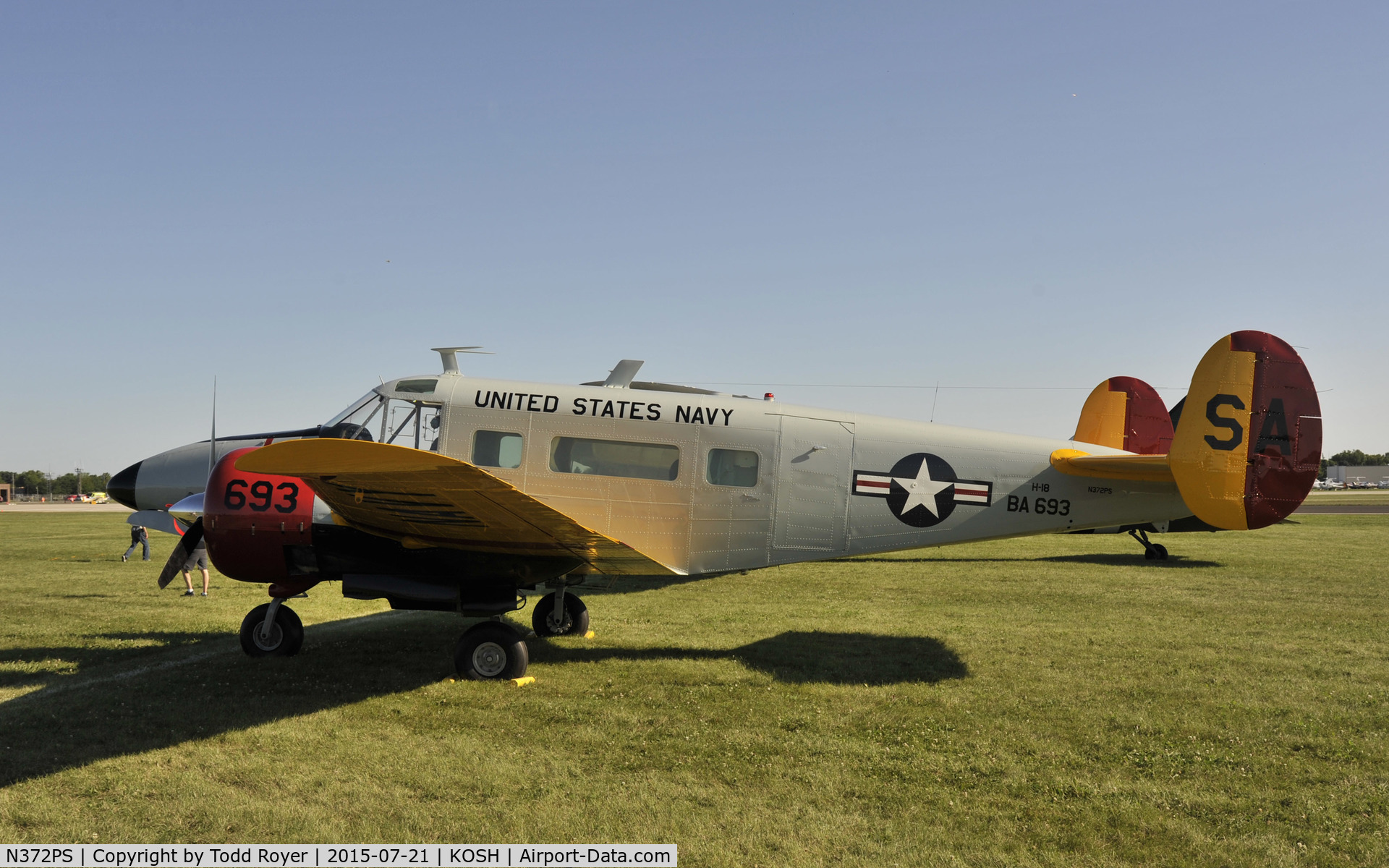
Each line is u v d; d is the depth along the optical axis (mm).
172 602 10758
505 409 7543
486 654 6570
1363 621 9141
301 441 4852
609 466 7508
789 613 9750
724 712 5727
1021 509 8039
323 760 4762
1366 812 4113
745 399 7785
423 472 5230
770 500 7625
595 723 5469
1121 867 3562
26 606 10336
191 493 8352
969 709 5805
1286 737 5195
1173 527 16000
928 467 7895
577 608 8422
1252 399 7488
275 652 7395
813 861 3602
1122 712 5711
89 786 4348
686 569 7598
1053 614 9617
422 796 4270
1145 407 15367
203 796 4238
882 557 16719
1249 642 7977
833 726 5434
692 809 4125
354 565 6965
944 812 4117
